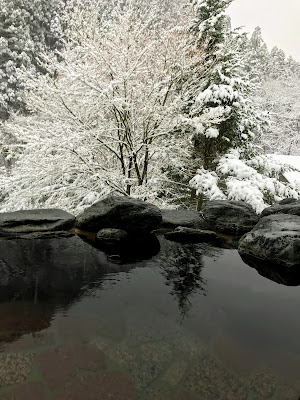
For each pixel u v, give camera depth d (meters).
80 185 8.87
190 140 9.39
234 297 3.22
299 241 4.00
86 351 2.23
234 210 5.75
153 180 9.43
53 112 8.88
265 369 2.17
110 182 8.64
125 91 7.90
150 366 2.13
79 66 7.48
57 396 1.84
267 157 10.58
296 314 2.94
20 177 8.71
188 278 3.64
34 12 26.03
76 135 7.72
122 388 1.93
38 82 8.23
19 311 2.71
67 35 8.58
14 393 1.84
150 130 8.77
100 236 4.82
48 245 4.45
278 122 32.31
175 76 8.43
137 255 4.30
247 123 10.05
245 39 10.51
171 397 1.88
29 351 2.19
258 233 4.51
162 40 8.23
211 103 9.83
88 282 3.37
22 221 4.90
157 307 2.93
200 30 9.80
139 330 2.54
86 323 2.58
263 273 3.87
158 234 5.33
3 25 24.81
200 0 10.29
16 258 3.91
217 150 10.54
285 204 5.94
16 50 24.91
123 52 7.43
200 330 2.60
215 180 9.10
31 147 7.92
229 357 2.27
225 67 10.11
